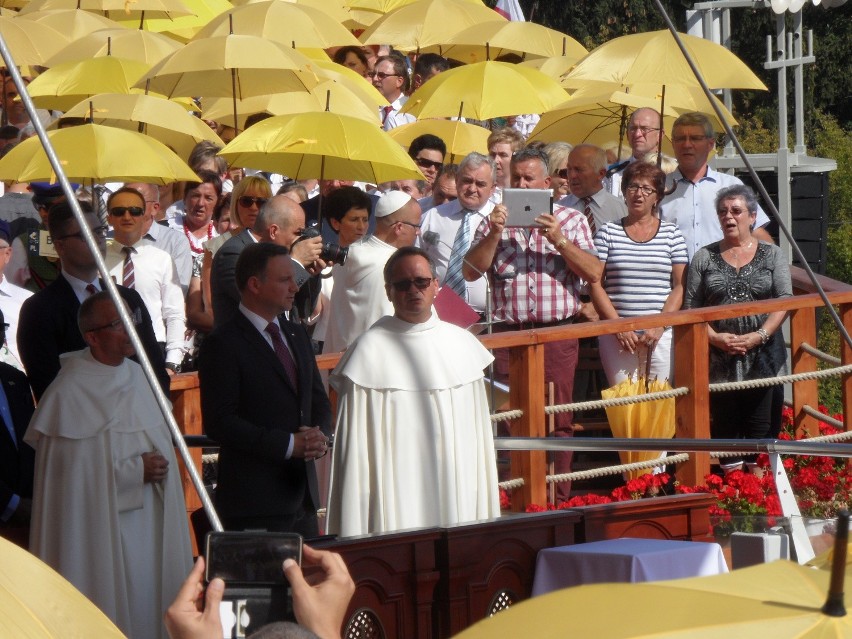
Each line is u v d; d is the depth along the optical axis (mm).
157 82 30344
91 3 36656
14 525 16719
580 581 12469
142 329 16703
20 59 33062
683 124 27547
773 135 79000
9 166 25172
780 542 12969
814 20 94438
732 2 38000
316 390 17469
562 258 24562
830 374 26516
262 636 6484
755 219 25922
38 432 15648
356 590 11891
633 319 23375
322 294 22469
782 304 25031
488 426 17781
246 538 8641
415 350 17422
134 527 15859
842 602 6141
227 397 16359
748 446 13781
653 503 13773
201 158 27688
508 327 24531
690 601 6383
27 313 17125
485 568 12562
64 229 17047
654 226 25516
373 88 33875
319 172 25469
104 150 25016
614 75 29266
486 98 31969
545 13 91938
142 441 15969
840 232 70188
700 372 24406
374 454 17188
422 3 38719
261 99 30859
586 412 27609
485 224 24516
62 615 5988
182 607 8227
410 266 17469
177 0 36812
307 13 33938
